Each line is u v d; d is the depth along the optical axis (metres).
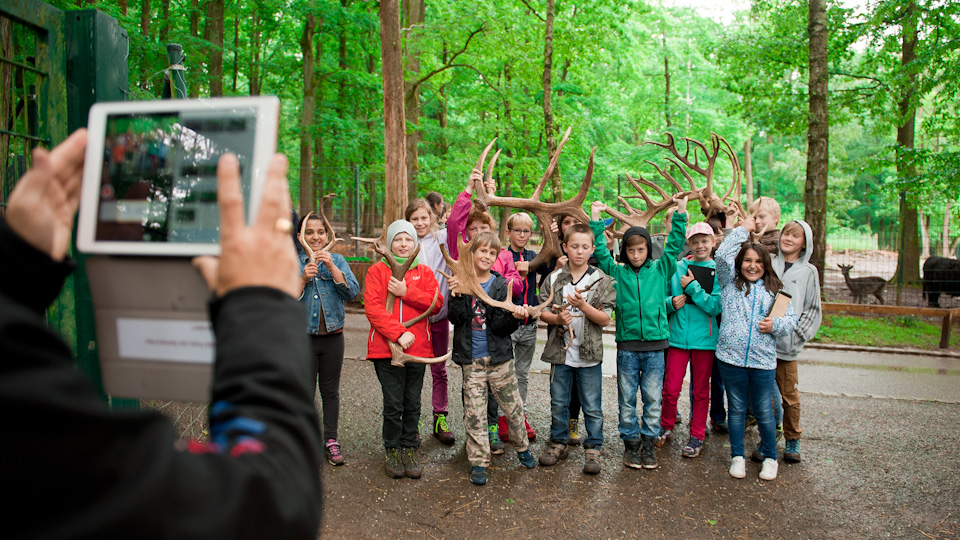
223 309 0.61
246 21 21.78
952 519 3.59
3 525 0.46
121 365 0.72
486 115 19.80
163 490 0.47
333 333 4.22
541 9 15.41
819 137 10.72
